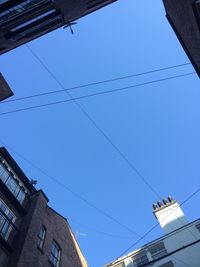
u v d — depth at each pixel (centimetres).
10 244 1384
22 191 1700
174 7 1135
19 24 1290
